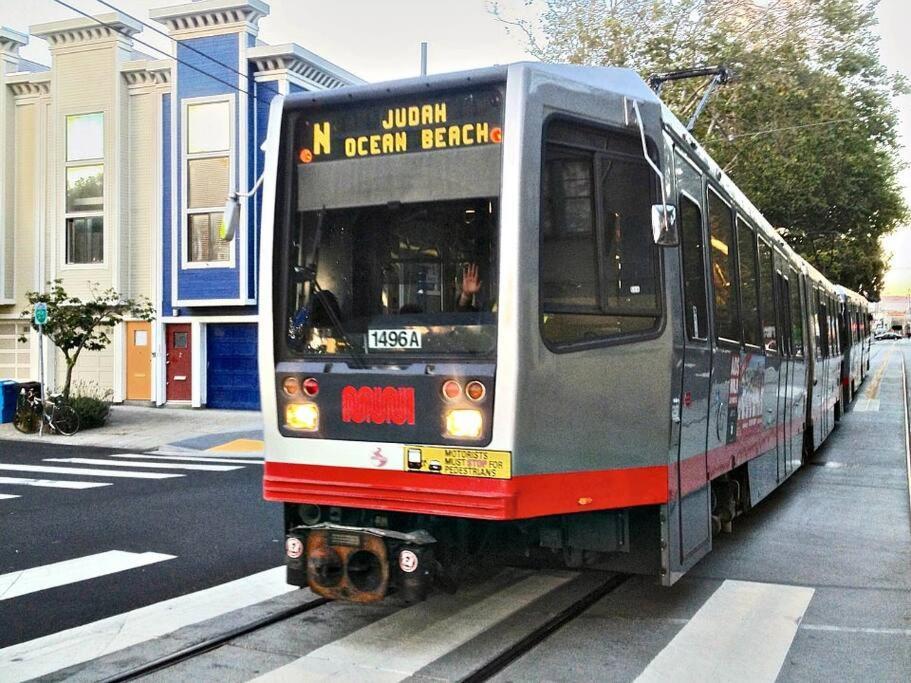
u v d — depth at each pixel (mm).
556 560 6035
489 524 5828
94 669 5117
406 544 5207
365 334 5504
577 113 5453
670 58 22859
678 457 5977
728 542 8703
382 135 5590
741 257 8148
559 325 5285
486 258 5238
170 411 22281
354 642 5527
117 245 23094
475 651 5355
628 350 5586
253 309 22141
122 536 8898
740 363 7820
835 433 18625
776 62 23266
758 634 5824
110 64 23156
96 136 23391
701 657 5367
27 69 27344
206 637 5656
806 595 6754
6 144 24328
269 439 5703
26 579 7227
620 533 5777
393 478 5297
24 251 24484
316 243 5711
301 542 5555
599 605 6449
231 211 5922
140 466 14617
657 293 5812
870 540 8797
